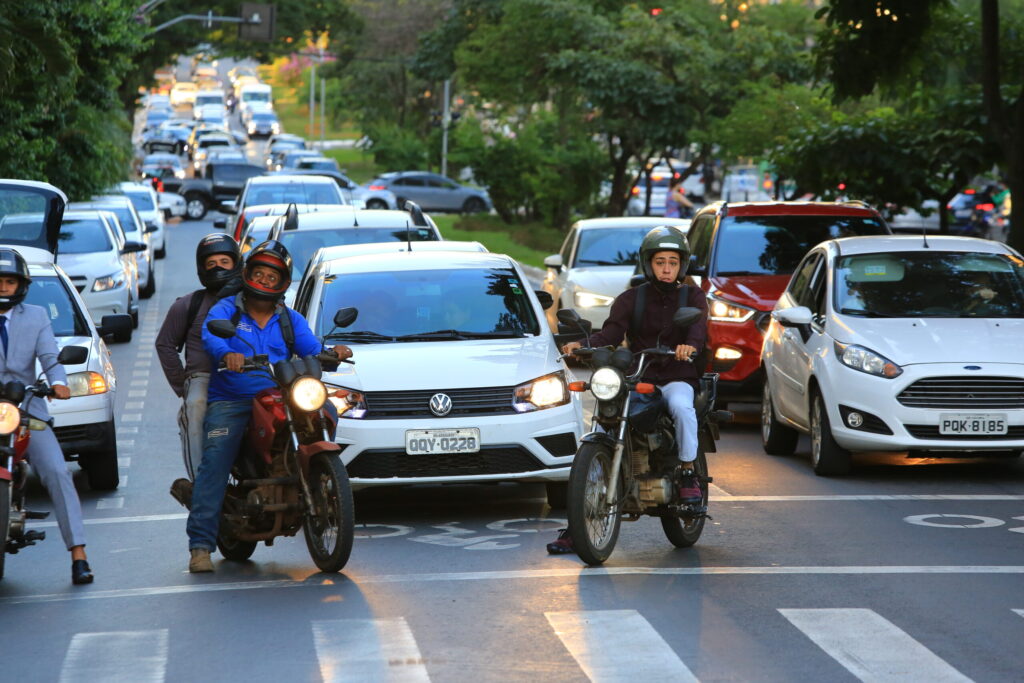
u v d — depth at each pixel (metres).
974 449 32.94
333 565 23.81
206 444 24.48
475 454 28.34
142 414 45.31
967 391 32.97
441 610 21.70
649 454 25.33
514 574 24.14
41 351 24.70
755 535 27.41
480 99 158.75
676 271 25.17
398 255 33.53
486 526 28.56
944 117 66.88
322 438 24.28
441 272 32.50
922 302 36.00
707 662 18.86
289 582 23.86
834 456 34.22
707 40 135.88
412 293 31.80
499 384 28.77
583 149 141.25
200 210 163.75
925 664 18.77
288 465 24.17
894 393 33.06
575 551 24.67
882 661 18.91
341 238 48.59
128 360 58.69
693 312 23.94
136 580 24.41
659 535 27.56
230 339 24.39
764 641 19.86
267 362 23.56
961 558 25.30
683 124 132.62
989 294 36.31
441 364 28.98
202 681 18.34
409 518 29.56
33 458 24.48
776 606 21.83
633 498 24.97
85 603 22.80
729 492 32.28
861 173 68.50
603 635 20.19
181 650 19.80
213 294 25.44
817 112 101.50
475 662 18.91
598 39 136.88
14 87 73.12
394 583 23.58
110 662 19.30
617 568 24.56
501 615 21.36
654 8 143.75
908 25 63.91
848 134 66.69
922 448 32.94
